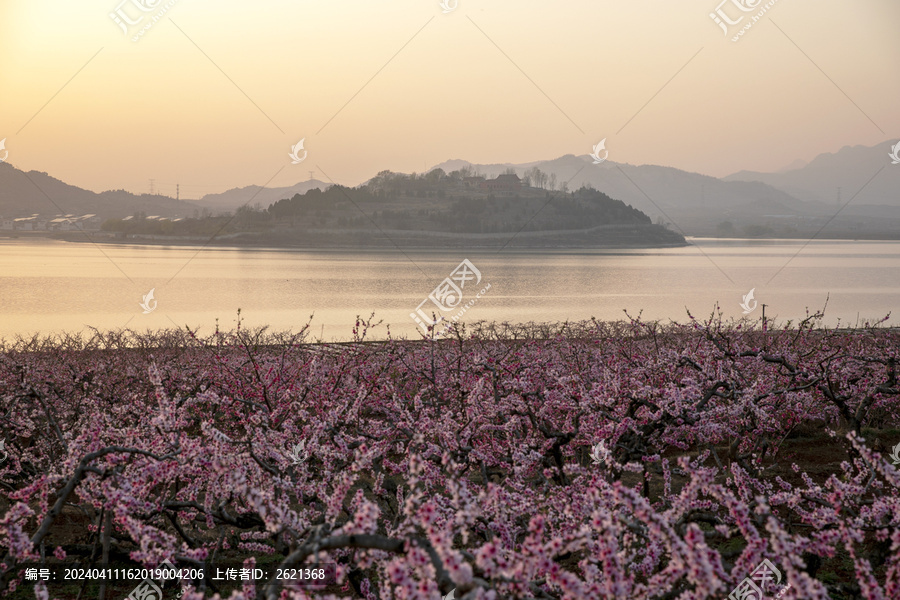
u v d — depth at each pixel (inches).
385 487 391.9
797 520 321.4
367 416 526.9
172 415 306.5
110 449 216.8
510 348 628.1
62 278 3499.0
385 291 3115.2
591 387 419.2
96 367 658.2
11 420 428.1
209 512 278.1
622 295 2972.4
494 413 376.8
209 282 3496.6
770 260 6594.5
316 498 313.1
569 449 405.1
